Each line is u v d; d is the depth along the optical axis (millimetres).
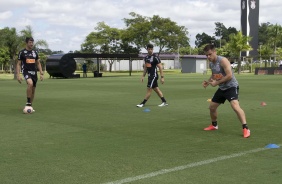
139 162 5480
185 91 19125
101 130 8133
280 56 69625
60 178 4781
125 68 81562
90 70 72125
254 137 7238
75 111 11375
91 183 4578
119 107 12367
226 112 10805
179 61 89688
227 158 5648
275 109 11570
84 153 6055
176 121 9336
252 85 24156
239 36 57062
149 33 63469
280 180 4598
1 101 14562
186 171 5012
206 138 7188
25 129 8297
